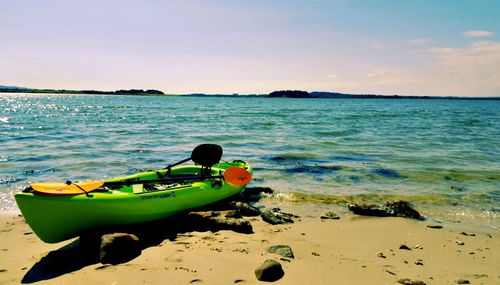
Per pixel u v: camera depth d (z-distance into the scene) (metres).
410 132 28.62
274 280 4.80
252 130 28.44
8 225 7.37
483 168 14.13
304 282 4.78
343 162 15.05
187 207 7.61
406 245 6.51
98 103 101.94
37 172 12.55
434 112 69.44
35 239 6.55
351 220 8.03
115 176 12.17
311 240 6.60
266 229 7.14
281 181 11.73
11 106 73.81
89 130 27.22
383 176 12.63
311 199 9.79
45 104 88.81
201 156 8.84
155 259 5.41
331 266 5.38
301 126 32.69
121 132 26.08
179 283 4.65
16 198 5.58
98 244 5.79
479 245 6.60
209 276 4.86
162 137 23.28
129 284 4.63
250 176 8.68
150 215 6.91
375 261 5.68
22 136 22.69
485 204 9.52
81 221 6.14
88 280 4.75
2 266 5.33
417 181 12.01
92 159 15.16
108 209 6.30
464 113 66.88
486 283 4.98
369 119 44.50
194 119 41.16
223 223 6.95
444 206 9.34
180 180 7.89
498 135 26.77
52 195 5.82
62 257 5.49
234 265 5.22
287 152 17.50
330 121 39.84
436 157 16.61
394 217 8.29
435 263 5.70
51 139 21.38
